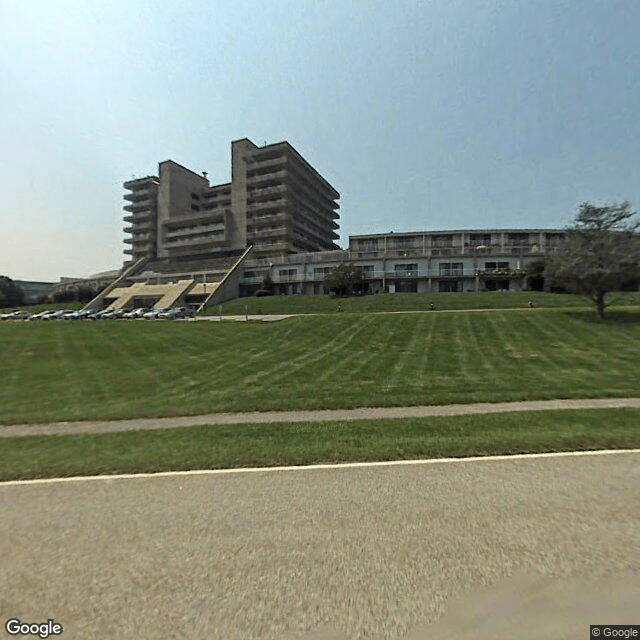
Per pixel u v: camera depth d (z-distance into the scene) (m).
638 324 20.75
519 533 2.92
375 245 61.50
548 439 5.15
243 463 4.60
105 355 18.06
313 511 3.35
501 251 54.12
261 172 77.12
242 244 76.38
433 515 3.24
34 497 3.75
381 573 2.47
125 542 2.89
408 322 25.12
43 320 46.75
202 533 3.01
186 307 57.28
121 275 77.44
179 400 9.10
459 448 4.92
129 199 91.69
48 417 7.80
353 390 9.65
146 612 2.17
